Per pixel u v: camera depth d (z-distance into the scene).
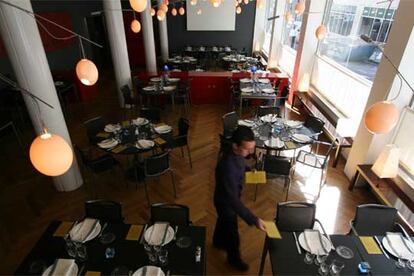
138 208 3.82
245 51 11.54
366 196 4.06
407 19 3.18
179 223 2.68
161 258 2.16
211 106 7.34
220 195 2.48
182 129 4.61
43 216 3.68
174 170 4.60
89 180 4.38
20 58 3.18
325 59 6.15
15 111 6.17
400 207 3.43
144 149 3.77
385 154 3.43
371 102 3.83
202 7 11.28
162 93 6.26
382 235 2.54
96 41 10.69
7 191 4.14
